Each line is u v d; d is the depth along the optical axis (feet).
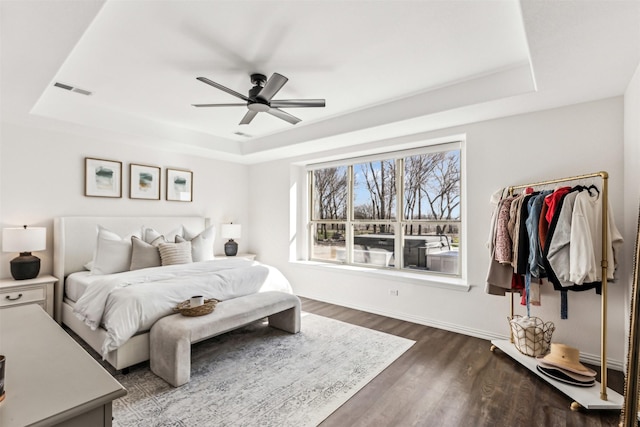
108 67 8.24
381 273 12.99
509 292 9.29
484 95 8.68
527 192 8.50
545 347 8.11
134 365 8.21
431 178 12.82
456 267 12.05
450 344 9.71
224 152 15.60
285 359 8.59
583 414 6.23
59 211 11.84
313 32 6.71
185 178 15.89
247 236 18.75
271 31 6.66
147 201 14.44
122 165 13.60
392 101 10.62
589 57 6.31
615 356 8.06
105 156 13.10
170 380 7.21
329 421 6.01
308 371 7.93
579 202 6.81
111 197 13.20
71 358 3.26
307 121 12.98
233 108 11.43
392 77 8.85
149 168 14.47
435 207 12.69
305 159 15.96
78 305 8.77
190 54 7.59
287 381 7.43
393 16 6.16
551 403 6.60
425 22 6.35
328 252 16.42
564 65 6.64
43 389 2.65
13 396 2.53
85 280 9.90
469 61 7.95
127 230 13.15
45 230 10.61
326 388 7.14
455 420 6.05
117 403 6.47
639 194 6.88
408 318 12.03
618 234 7.00
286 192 16.93
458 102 9.15
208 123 13.17
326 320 12.03
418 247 13.16
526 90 8.04
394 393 6.97
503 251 8.58
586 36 5.61
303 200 17.39
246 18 6.22
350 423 5.96
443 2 5.75
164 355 7.37
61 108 10.33
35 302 10.31
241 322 8.64
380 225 14.39
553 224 7.18
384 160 14.24
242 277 10.70
